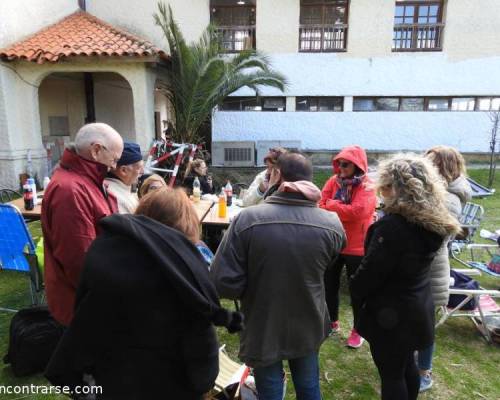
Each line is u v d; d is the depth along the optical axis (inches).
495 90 481.1
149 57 343.9
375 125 496.4
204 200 202.7
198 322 49.3
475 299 128.1
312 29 489.7
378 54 481.7
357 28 478.6
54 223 73.3
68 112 476.1
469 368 114.7
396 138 498.0
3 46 339.3
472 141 493.4
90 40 362.0
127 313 46.3
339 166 119.0
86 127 79.9
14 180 349.1
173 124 405.1
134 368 47.8
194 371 50.0
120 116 564.7
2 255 128.6
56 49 340.5
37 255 125.8
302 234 68.2
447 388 105.3
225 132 504.4
